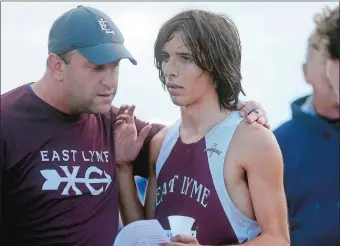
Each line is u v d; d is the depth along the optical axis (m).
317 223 12.88
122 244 9.14
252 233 9.63
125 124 10.53
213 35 9.45
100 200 9.82
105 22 9.69
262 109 9.97
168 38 9.50
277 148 9.54
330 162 12.85
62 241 9.56
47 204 9.48
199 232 9.48
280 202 9.44
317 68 12.87
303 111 13.12
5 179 9.45
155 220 9.34
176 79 9.48
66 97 9.62
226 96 9.80
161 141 10.41
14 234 9.72
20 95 9.73
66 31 9.48
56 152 9.62
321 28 12.90
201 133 9.86
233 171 9.48
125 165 10.68
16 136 9.45
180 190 9.74
